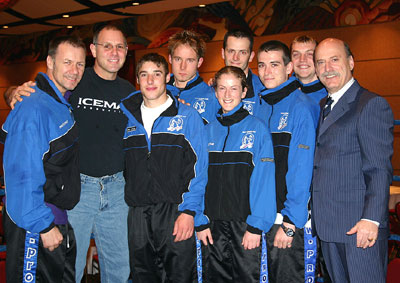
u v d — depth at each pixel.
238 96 2.21
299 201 2.00
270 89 2.27
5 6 7.93
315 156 1.98
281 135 2.16
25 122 1.82
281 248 2.11
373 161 1.75
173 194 2.14
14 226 1.88
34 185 1.80
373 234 1.70
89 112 2.24
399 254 3.78
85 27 9.66
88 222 2.17
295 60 2.63
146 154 2.19
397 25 6.38
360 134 1.80
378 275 1.80
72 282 2.04
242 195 2.12
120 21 9.14
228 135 2.22
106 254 2.27
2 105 11.35
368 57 6.63
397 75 6.43
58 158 1.94
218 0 7.58
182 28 8.42
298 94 2.21
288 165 2.08
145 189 2.15
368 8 6.58
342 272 1.94
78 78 2.04
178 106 2.25
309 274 2.10
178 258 2.13
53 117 1.92
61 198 1.97
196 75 2.76
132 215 2.20
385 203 1.72
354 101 1.90
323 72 1.96
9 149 1.83
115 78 2.38
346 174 1.86
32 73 10.74
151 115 2.24
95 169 2.19
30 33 10.64
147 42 8.85
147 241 2.16
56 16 8.73
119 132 2.30
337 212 1.87
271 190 2.07
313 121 2.09
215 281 2.17
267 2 7.43
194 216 2.14
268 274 2.14
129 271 2.28
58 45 1.99
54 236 1.86
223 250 2.15
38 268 1.92
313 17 7.02
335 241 1.87
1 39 11.20
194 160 2.16
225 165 2.17
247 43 2.69
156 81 2.15
